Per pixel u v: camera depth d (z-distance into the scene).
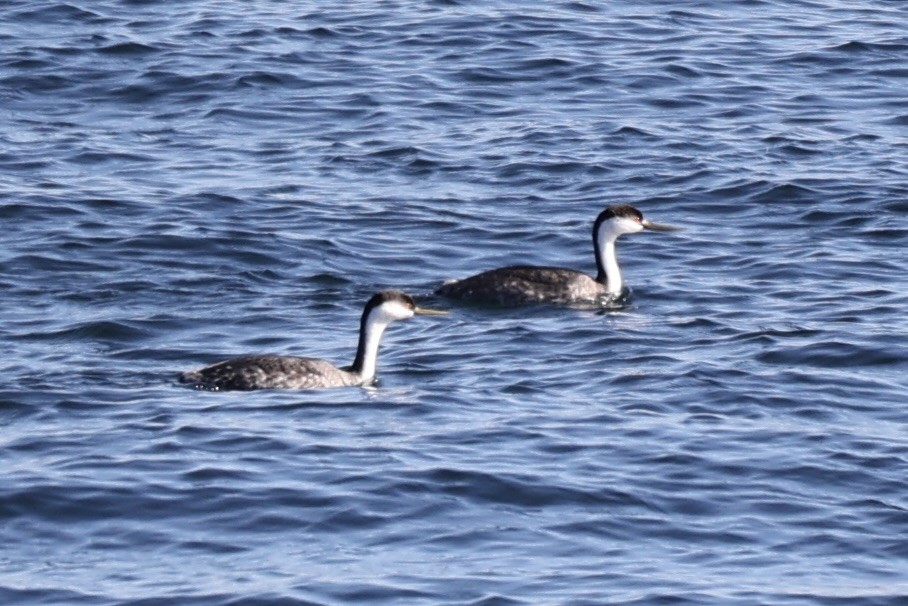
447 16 43.34
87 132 35.16
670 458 19.03
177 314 25.44
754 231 30.03
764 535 17.14
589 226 30.39
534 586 15.84
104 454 19.00
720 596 15.66
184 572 16.17
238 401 21.12
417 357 23.45
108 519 17.33
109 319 24.92
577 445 19.42
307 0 45.19
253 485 18.11
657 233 29.92
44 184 31.69
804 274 27.56
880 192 31.69
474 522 17.34
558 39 41.47
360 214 30.59
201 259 28.19
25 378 22.09
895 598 15.69
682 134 35.28
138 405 20.91
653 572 16.22
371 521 17.31
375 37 41.62
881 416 20.69
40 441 19.45
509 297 26.22
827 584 16.00
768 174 32.69
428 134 35.25
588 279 26.64
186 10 43.62
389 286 27.34
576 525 17.30
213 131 35.44
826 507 17.83
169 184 31.97
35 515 17.39
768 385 21.77
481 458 18.95
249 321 25.23
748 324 24.77
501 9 44.06
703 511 17.70
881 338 23.67
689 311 25.70
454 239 29.61
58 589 15.79
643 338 24.16
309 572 16.12
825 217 30.61
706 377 22.05
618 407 20.89
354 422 20.30
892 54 40.69
